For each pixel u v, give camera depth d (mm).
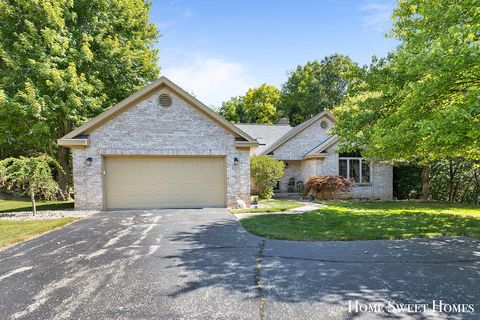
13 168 10438
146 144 12406
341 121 9461
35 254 5871
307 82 41344
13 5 14289
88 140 11922
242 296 3891
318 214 10578
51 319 3340
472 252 5773
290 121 43781
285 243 6598
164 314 3428
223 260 5418
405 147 8055
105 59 17141
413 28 8727
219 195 13070
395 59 7023
